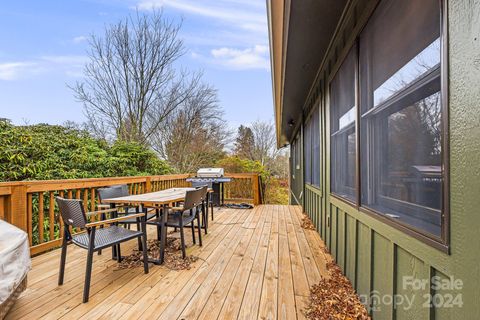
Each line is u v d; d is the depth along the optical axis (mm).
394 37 1612
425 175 1274
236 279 2588
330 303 2109
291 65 3707
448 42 1070
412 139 1398
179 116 11641
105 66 10312
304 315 1970
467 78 954
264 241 3912
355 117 2264
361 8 2107
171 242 3789
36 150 5332
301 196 6996
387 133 1715
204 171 6941
